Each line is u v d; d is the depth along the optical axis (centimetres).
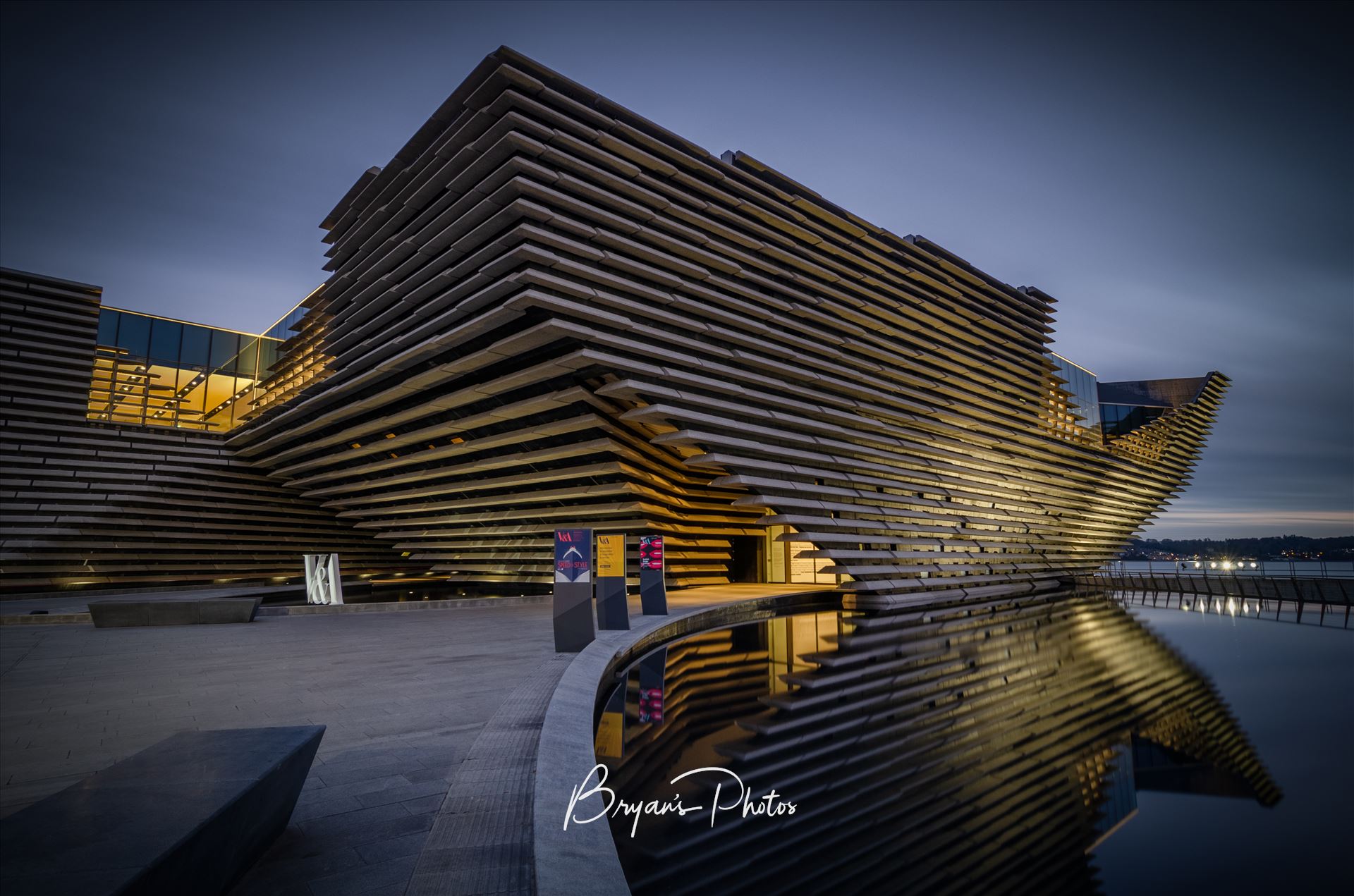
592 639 1279
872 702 1127
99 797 315
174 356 4188
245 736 428
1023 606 3148
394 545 4084
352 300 2977
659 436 2466
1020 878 564
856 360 3145
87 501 3198
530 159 2084
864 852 592
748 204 2650
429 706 827
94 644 1430
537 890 338
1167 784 804
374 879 388
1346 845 642
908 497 3366
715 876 535
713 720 977
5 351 3120
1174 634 2145
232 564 3659
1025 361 4388
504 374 2383
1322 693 1266
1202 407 6281
